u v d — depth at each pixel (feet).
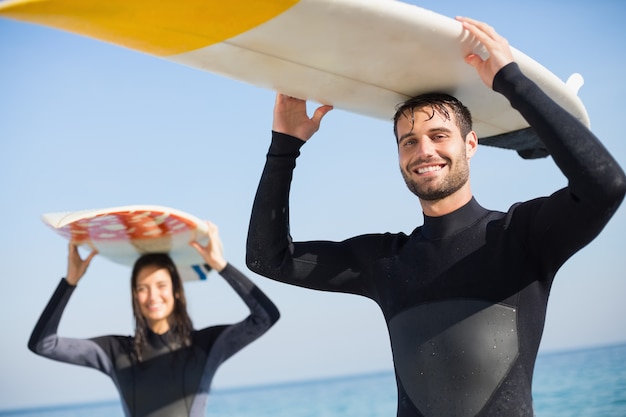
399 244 7.87
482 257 7.14
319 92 8.14
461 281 7.11
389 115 8.75
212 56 7.21
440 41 7.08
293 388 100.78
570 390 43.34
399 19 6.75
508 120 8.73
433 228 7.50
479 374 6.81
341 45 7.06
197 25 6.55
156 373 13.00
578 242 6.75
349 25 6.73
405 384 7.21
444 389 6.90
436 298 7.17
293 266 8.28
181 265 14.70
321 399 74.64
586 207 6.44
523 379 6.84
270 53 7.19
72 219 11.32
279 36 6.84
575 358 71.56
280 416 63.98
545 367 62.90
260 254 8.30
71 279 13.52
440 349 6.98
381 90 8.03
